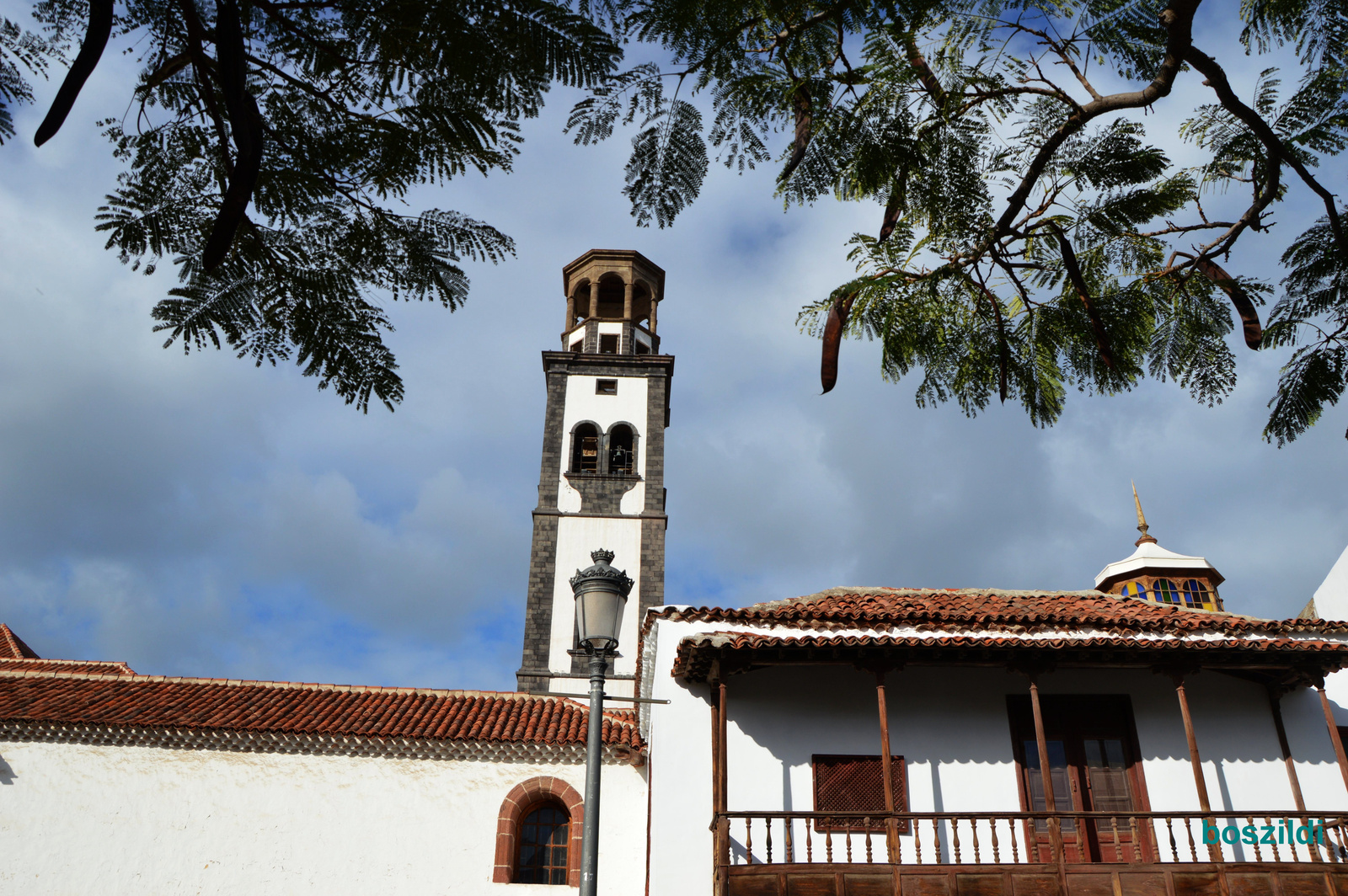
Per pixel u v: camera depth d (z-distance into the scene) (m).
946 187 4.47
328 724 17.92
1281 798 14.88
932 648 14.23
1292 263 5.76
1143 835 14.62
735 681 15.53
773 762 14.96
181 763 17.31
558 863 17.31
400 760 17.61
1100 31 4.28
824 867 12.92
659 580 34.94
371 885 16.53
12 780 16.92
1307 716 15.48
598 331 41.31
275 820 16.92
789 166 3.89
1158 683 15.69
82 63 2.78
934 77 4.19
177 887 16.36
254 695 19.67
